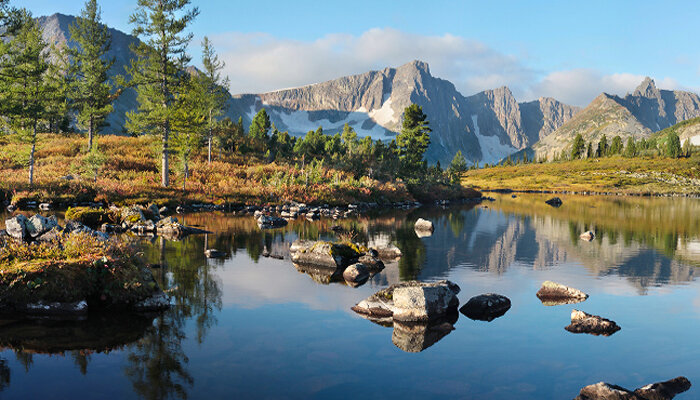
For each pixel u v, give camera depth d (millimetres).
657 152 192750
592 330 10289
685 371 8102
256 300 11977
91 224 25922
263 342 8945
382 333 9805
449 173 107062
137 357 7926
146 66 44812
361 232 28266
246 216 34875
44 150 56344
